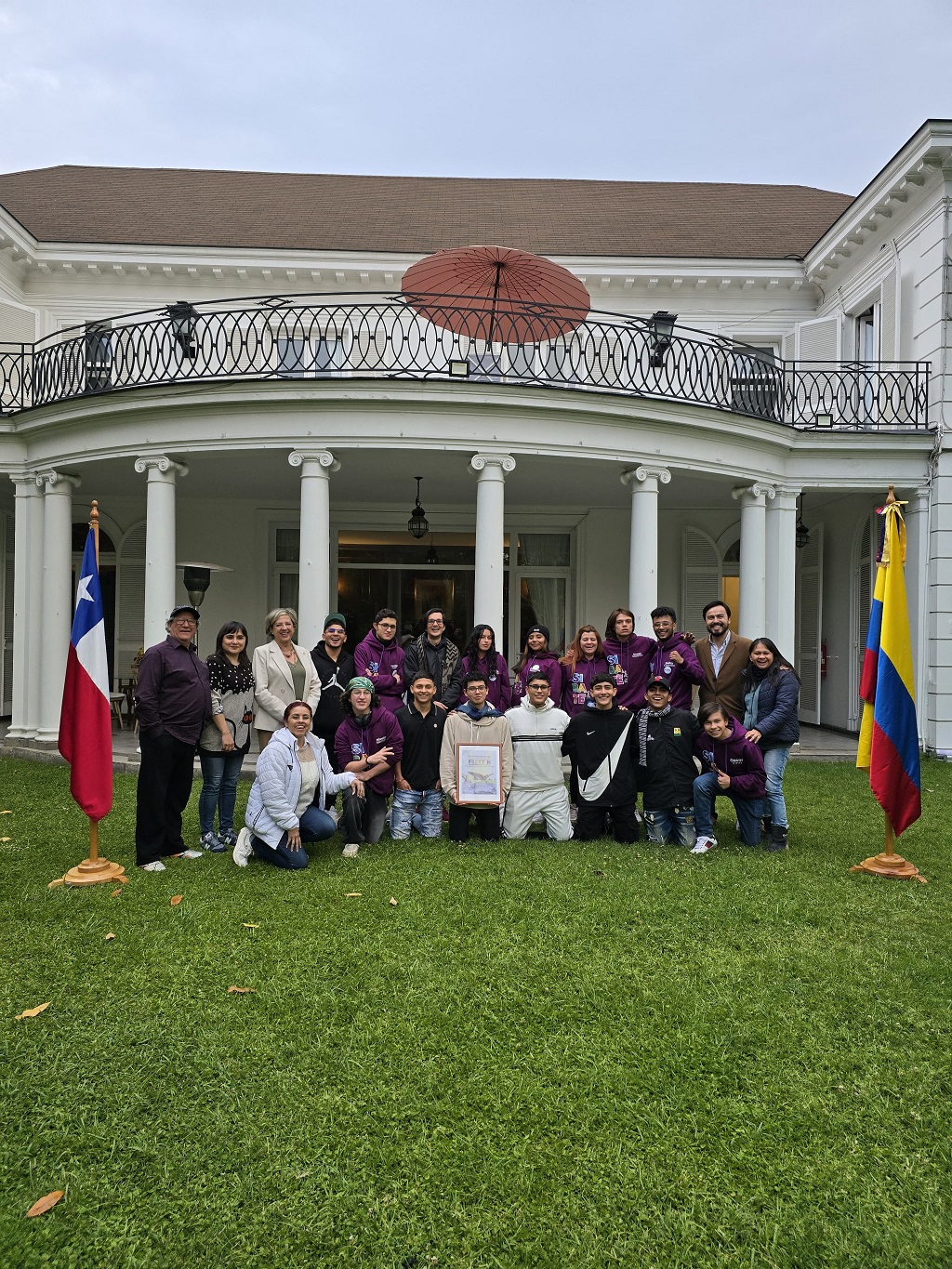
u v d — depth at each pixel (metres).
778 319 13.37
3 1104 2.61
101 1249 2.05
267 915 4.27
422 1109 2.60
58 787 7.67
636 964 3.71
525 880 4.88
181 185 16.75
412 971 3.59
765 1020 3.20
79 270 12.57
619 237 14.21
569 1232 2.12
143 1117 2.56
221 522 12.96
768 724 5.71
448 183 18.09
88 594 5.02
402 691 6.50
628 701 6.44
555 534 13.74
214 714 5.64
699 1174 2.34
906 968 3.70
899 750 5.24
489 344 8.41
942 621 10.44
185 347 8.59
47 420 9.43
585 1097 2.68
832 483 10.42
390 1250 2.05
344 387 8.20
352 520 13.16
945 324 10.36
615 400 8.52
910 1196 2.26
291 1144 2.43
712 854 5.60
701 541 13.55
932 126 9.75
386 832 6.24
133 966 3.63
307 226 14.20
